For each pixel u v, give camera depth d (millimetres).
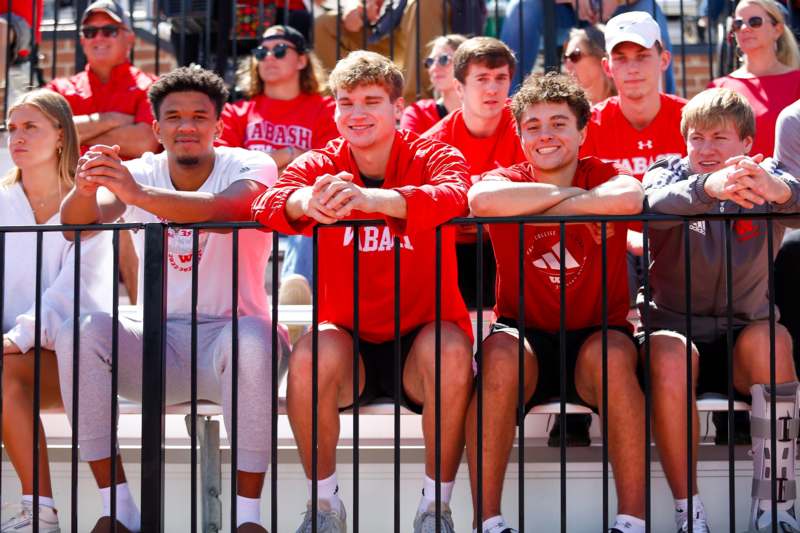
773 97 5652
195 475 3672
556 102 3969
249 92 6121
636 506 3719
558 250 4004
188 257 4234
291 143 5938
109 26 6070
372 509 4293
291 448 4340
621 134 5250
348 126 3957
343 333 3918
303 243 5680
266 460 3861
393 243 4004
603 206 3652
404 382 3934
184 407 4039
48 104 4430
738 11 5766
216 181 4355
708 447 4277
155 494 3664
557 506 4250
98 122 5938
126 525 3926
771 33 5738
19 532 3951
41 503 3996
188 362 4133
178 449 4363
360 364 3914
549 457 4273
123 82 6133
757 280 4066
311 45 7074
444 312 4016
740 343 3922
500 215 3734
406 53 7086
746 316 4109
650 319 4207
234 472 3674
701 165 4051
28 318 4125
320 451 3801
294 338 5270
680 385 3768
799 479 4152
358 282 3676
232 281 3898
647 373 3568
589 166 4082
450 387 3752
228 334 3977
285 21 6629
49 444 4527
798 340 4238
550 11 6746
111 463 3689
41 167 4422
